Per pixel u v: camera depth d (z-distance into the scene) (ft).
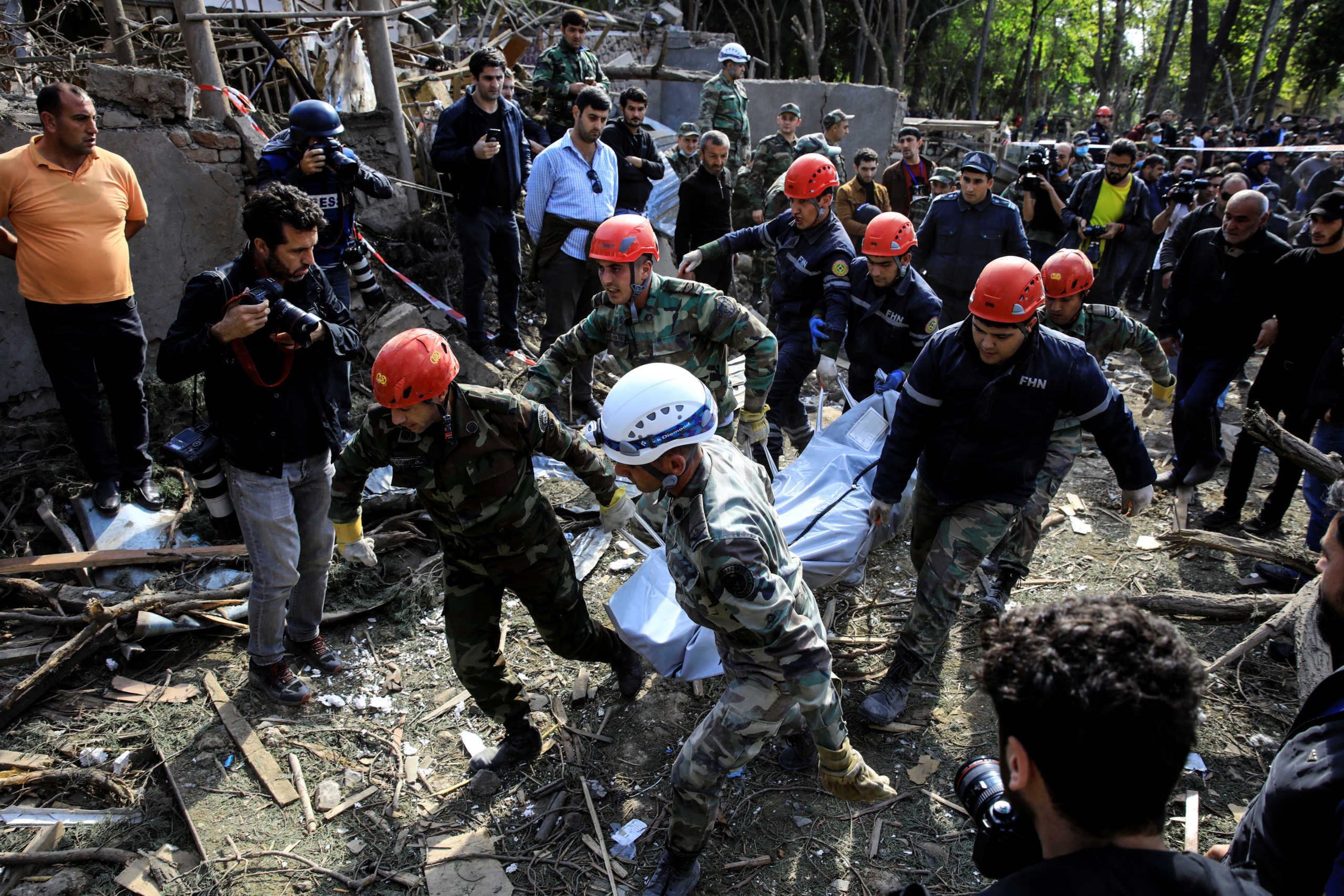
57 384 13.23
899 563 14.55
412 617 12.67
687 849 8.04
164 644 11.96
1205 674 3.43
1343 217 13.03
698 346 11.79
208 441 9.68
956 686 11.55
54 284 12.75
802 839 9.13
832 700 7.18
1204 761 10.09
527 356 20.48
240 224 17.34
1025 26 120.26
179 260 16.78
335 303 10.30
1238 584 13.99
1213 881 3.22
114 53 22.70
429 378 7.93
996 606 12.68
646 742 10.49
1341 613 4.97
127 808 9.53
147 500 14.16
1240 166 33.96
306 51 26.04
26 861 8.72
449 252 21.76
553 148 18.02
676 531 7.03
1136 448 9.78
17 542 13.30
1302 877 4.75
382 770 10.11
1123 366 25.82
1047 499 12.49
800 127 39.27
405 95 25.99
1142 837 3.35
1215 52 101.04
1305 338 14.06
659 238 26.99
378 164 21.01
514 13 44.55
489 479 8.59
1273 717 10.77
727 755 7.54
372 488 14.93
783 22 90.79
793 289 15.56
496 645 9.64
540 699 11.20
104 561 12.74
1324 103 147.64
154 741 10.25
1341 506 4.95
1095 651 3.33
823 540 12.30
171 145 16.21
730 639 7.38
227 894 8.51
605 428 6.76
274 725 10.67
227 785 9.83
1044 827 3.55
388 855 9.00
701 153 22.21
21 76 21.13
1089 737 3.19
